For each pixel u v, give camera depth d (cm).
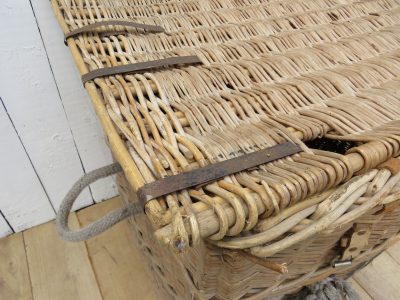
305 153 28
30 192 73
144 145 27
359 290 66
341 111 33
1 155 65
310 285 55
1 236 76
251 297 38
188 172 24
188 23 44
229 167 25
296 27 46
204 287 33
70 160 74
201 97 34
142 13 44
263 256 24
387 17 49
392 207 31
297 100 35
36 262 71
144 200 22
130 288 67
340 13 49
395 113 34
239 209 22
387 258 71
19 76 59
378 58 42
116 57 37
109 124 29
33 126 65
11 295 65
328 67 40
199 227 21
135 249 74
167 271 47
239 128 31
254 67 38
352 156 26
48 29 56
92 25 38
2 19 52
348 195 25
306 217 25
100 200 84
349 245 39
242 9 47
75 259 72
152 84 34
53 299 65
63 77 62
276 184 23
